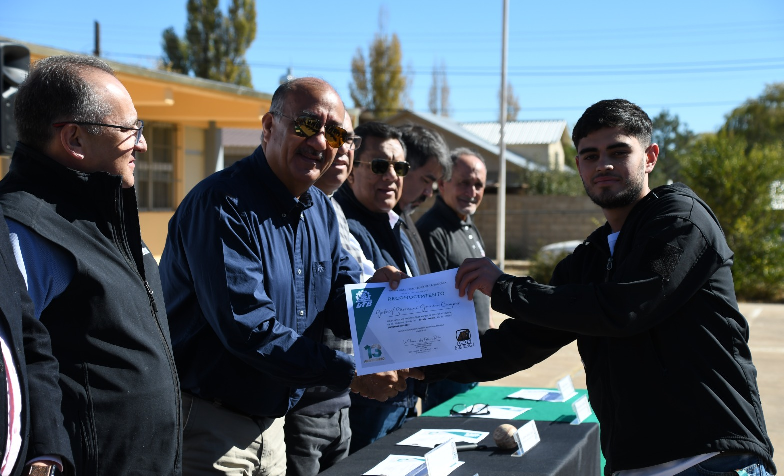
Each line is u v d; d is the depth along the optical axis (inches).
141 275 74.2
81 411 66.3
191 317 90.3
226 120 509.7
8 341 56.1
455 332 91.7
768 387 251.3
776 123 1200.8
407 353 91.3
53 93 68.8
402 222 147.1
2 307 55.5
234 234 84.2
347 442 116.3
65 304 66.2
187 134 503.8
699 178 541.0
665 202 82.0
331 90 92.7
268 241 88.9
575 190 1018.1
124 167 72.5
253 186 90.3
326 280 99.2
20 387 56.7
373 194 130.5
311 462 108.0
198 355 89.0
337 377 86.8
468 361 99.0
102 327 67.3
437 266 162.7
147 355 71.0
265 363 82.5
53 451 59.0
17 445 55.8
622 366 81.5
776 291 520.7
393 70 1533.0
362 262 118.3
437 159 151.7
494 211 904.3
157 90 381.1
